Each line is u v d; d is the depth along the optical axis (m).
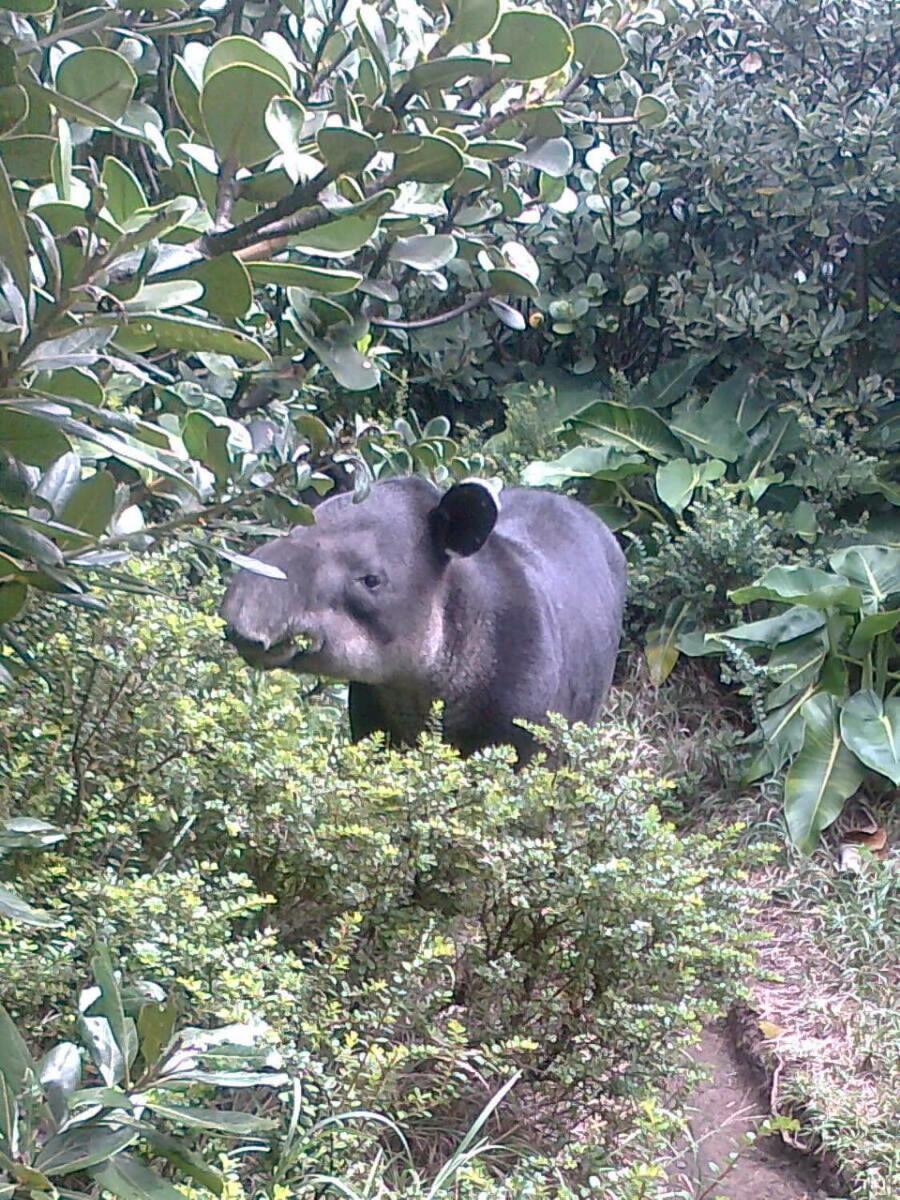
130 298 1.23
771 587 4.81
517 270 2.23
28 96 1.33
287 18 2.79
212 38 2.67
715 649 5.08
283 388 2.21
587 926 2.67
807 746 4.50
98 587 1.84
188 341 1.42
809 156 5.52
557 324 5.92
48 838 1.65
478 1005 2.76
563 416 6.02
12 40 1.32
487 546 3.36
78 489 1.44
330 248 1.50
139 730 2.70
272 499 1.62
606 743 2.92
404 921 2.69
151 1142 1.42
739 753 4.81
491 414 6.35
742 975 2.91
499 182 2.17
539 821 2.79
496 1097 2.48
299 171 1.38
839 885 4.10
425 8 1.71
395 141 1.42
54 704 2.69
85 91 1.42
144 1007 1.38
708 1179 3.09
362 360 2.04
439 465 3.50
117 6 1.41
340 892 2.67
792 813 4.32
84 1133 1.34
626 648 5.38
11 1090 1.34
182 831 2.58
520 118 1.82
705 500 5.51
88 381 1.42
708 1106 3.39
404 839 2.71
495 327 6.26
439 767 2.74
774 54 5.99
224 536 1.83
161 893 2.34
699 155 5.64
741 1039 3.59
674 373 6.01
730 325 5.61
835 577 4.89
